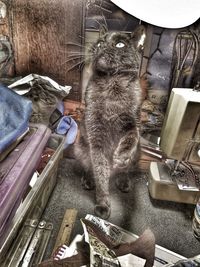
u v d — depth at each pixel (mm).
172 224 477
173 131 415
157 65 432
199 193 491
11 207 281
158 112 475
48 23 416
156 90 455
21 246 368
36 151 365
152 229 463
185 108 374
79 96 473
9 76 470
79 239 395
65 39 426
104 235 389
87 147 515
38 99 456
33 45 439
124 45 406
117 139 500
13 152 344
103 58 419
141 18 369
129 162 526
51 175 451
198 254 418
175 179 488
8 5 407
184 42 411
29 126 417
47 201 486
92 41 419
